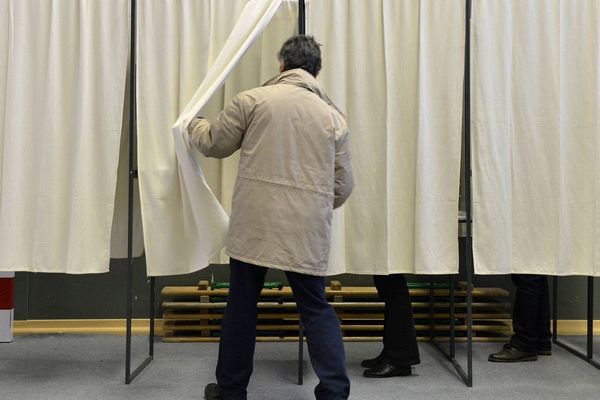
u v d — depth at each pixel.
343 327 2.97
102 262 2.22
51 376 2.39
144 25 2.27
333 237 2.29
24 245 2.25
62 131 2.26
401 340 2.37
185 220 2.25
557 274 2.36
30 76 2.26
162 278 3.23
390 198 2.32
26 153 2.26
